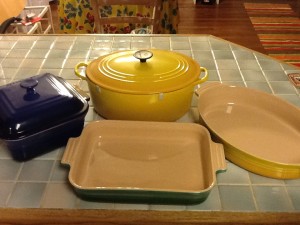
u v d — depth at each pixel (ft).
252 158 2.43
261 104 3.20
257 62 4.03
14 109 2.44
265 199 2.31
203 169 2.46
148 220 2.19
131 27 7.79
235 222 2.19
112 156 2.59
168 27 8.13
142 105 2.70
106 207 2.25
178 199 2.22
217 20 12.46
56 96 2.59
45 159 2.63
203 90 3.19
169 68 2.82
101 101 2.85
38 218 2.21
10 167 2.57
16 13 8.05
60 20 8.31
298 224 2.19
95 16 5.54
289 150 2.75
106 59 3.01
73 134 2.71
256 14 12.90
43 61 4.01
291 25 12.02
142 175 2.43
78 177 2.34
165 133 2.72
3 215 2.22
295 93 3.44
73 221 2.20
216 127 2.97
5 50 4.27
